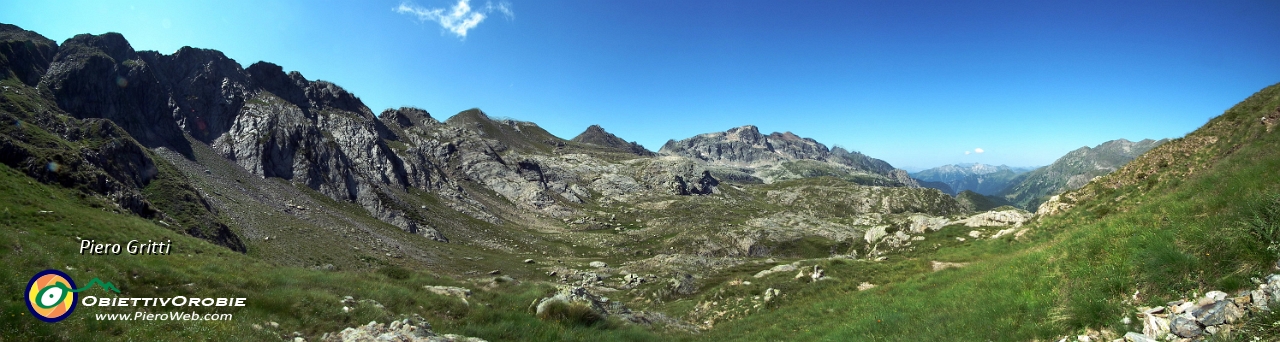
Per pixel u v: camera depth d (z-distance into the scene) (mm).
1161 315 10742
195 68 135000
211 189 88125
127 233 36875
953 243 58469
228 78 140250
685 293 54750
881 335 19453
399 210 119562
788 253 119312
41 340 12844
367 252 80188
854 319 24266
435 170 172750
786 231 137000
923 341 16812
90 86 103062
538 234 143000
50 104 91875
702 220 191625
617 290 67375
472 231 127625
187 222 63812
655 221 184000
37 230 29688
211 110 129875
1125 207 35719
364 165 144625
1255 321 8805
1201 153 37094
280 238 73125
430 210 132875
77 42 111812
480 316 25469
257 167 114125
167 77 128750
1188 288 11227
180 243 37844
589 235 147250
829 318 27578
